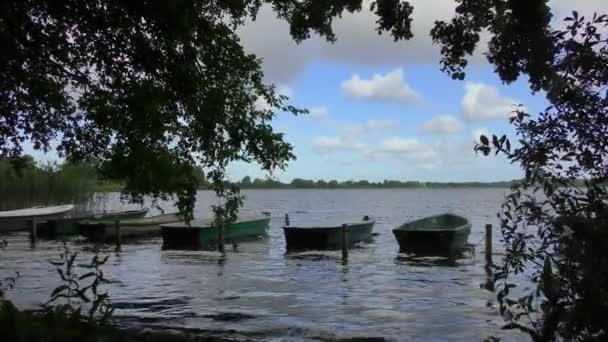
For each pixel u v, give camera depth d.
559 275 3.82
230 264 21.67
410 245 24.59
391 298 14.71
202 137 8.62
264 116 8.92
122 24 7.47
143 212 37.53
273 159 8.88
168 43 7.64
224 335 10.10
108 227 29.97
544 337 3.97
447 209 72.19
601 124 3.89
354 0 6.42
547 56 4.05
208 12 8.31
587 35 3.84
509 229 4.19
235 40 8.35
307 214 62.62
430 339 10.46
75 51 7.95
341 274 19.14
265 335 10.54
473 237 31.89
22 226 35.66
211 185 9.34
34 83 8.00
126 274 18.84
